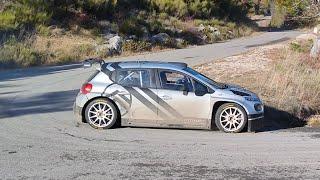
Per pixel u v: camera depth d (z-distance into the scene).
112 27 29.00
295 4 22.78
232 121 9.33
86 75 18.19
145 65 9.52
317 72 15.83
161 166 6.84
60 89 14.60
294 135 9.27
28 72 19.27
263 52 23.39
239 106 9.32
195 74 9.54
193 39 32.66
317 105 12.35
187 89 9.30
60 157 7.21
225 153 7.65
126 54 25.67
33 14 26.19
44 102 12.30
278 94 12.61
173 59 22.62
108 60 23.06
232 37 38.06
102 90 9.30
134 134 8.90
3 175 6.29
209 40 34.62
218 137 8.89
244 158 7.35
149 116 9.28
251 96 9.55
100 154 7.43
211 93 9.28
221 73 16.86
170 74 9.45
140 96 9.25
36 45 23.52
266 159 7.31
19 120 9.96
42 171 6.50
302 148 8.09
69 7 29.00
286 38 36.53
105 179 6.20
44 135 8.63
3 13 25.16
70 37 25.92
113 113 9.29
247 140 8.68
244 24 44.91
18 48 22.16
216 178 6.31
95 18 29.78
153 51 27.61
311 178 6.35
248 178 6.32
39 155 7.30
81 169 6.62
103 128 9.28
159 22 32.31
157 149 7.82
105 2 30.58
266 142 8.54
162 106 9.24
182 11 36.66
